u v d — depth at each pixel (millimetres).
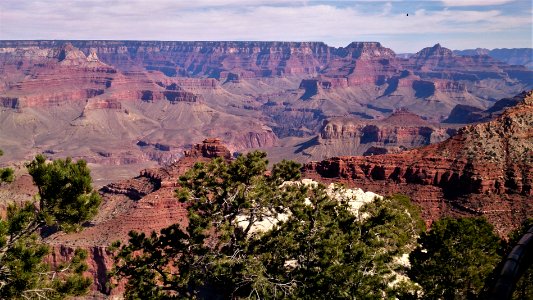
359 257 31766
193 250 34844
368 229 36031
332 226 33844
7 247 26297
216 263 32219
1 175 27500
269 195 36469
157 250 35750
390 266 37281
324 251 31594
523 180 96500
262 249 34688
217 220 35969
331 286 30078
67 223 27812
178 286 34750
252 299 32594
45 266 28391
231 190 36625
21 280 25406
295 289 31812
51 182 27000
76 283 27906
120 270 34875
